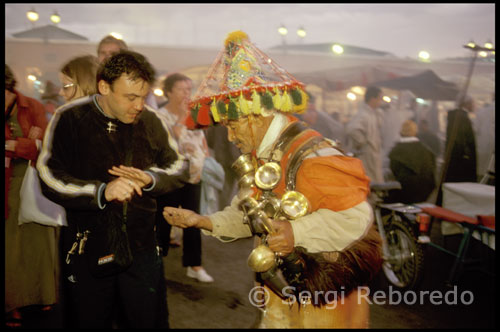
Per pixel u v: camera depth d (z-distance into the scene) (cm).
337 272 153
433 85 827
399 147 446
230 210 185
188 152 338
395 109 852
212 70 173
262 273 163
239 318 305
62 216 259
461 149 502
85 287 175
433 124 914
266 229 149
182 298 332
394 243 365
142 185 169
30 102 264
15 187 262
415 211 354
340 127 793
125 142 177
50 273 277
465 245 362
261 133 164
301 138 159
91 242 171
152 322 189
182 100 345
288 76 161
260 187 154
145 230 181
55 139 169
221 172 394
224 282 364
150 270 184
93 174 174
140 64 164
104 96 172
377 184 374
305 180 151
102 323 182
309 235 147
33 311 294
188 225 180
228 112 157
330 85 877
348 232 147
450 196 390
